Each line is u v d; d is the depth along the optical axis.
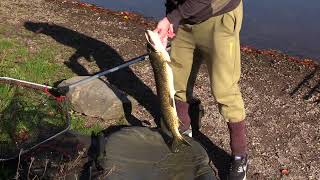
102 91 2.96
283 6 6.29
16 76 3.24
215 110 3.22
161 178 2.14
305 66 4.30
